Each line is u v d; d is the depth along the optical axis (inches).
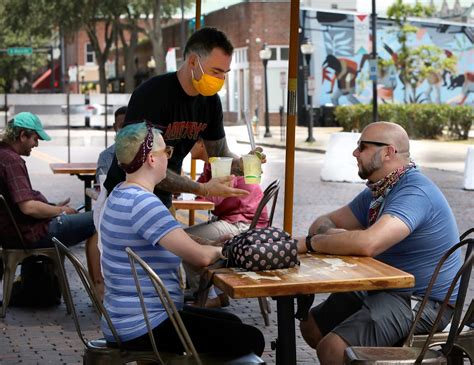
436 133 1461.6
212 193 218.1
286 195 244.2
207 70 213.3
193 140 237.1
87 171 426.3
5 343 279.4
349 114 1558.8
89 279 185.3
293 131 242.5
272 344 189.9
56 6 2281.0
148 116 223.1
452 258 200.1
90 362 183.3
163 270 181.0
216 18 2212.1
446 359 173.3
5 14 2375.7
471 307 173.0
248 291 160.7
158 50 2235.5
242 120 2058.3
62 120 1951.3
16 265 310.7
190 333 183.3
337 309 207.8
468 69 1983.3
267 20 1994.3
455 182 820.0
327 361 189.5
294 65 240.7
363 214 219.9
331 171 844.0
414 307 194.4
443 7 2126.0
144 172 184.2
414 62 1694.1
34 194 310.8
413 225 193.6
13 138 309.6
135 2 2242.9
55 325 302.4
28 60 3324.3
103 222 183.0
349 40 1916.8
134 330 179.5
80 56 3334.2
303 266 179.2
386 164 202.7
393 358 173.2
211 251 179.2
